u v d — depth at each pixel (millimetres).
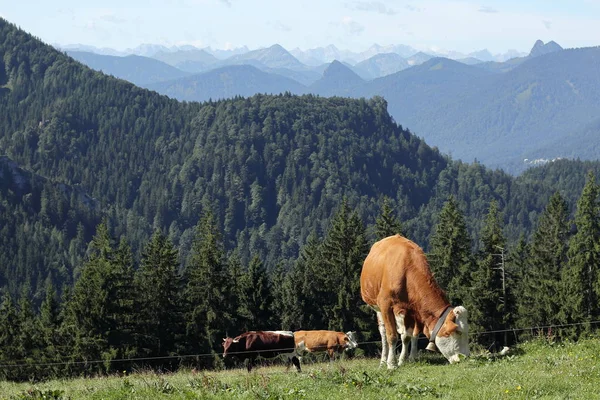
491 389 12734
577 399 11875
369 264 19234
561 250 70688
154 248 54125
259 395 12867
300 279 62812
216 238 58000
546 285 59938
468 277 56156
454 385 13719
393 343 18281
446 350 16922
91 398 13742
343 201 62969
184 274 60594
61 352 49438
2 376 50000
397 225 60375
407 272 17781
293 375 16047
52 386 19344
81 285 49906
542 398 12016
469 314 53719
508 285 55812
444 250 58125
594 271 56188
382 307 18312
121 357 47688
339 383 14070
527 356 18406
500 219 57344
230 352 20312
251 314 57125
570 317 54062
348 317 58125
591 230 57250
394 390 13164
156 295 52375
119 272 52000
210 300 53938
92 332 48188
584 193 57719
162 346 52000
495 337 53938
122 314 50094
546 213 73000
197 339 52750
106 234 62156
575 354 18062
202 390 13484
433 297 17391
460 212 58656
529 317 61156
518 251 79250
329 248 60500
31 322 65000
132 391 13930
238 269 63000
